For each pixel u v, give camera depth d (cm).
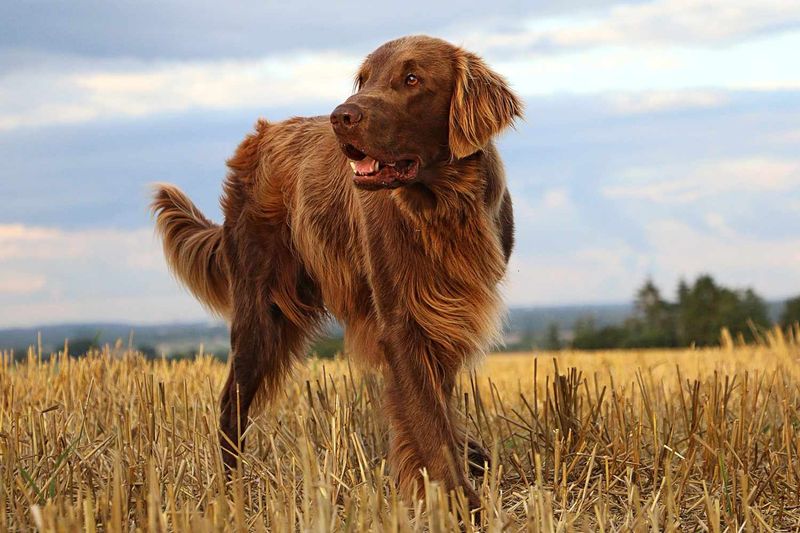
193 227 591
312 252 495
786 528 365
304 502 315
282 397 545
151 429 438
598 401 473
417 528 313
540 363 1155
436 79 402
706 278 3030
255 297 521
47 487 371
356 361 489
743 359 945
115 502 294
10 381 621
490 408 628
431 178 408
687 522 369
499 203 435
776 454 419
